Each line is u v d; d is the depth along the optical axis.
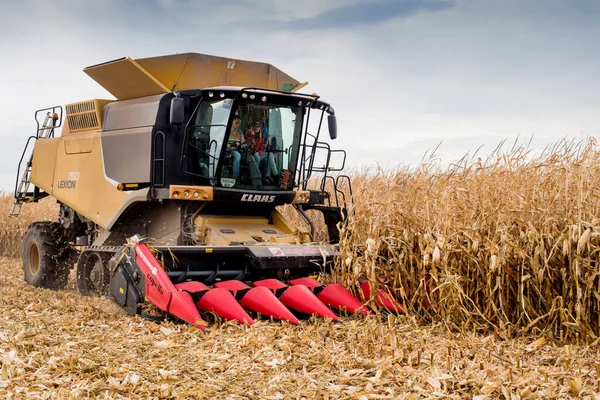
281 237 8.75
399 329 6.91
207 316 7.16
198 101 8.88
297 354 5.84
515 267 7.10
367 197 8.24
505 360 5.73
